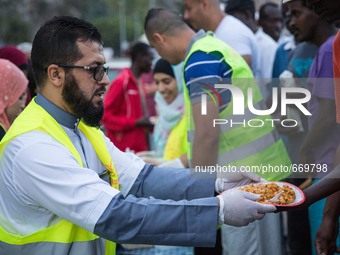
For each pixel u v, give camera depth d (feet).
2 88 13.37
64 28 9.33
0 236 9.43
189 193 10.52
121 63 44.14
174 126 17.89
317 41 14.88
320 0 10.69
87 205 8.90
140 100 24.49
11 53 17.60
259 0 33.04
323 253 11.28
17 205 9.34
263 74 20.76
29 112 9.57
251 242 12.96
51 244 9.21
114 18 234.79
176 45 14.11
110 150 10.70
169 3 230.68
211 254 15.01
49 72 9.34
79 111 9.44
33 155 9.05
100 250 9.78
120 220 8.90
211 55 12.41
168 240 9.02
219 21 17.10
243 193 9.21
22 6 186.29
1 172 9.42
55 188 8.97
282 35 23.94
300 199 9.86
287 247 16.93
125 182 10.61
